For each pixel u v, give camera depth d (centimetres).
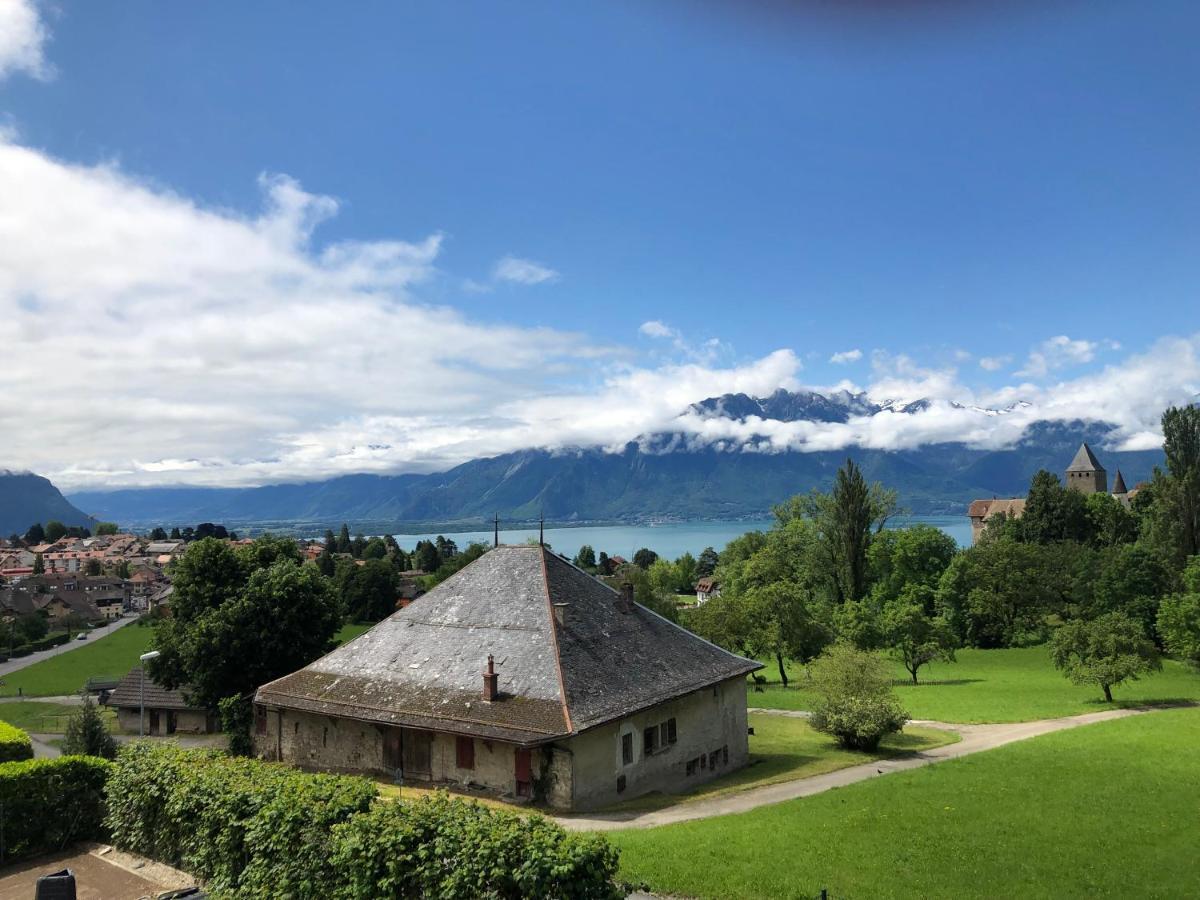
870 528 12412
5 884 2169
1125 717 5381
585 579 4478
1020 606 11469
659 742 3766
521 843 1546
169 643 6097
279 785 1939
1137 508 14262
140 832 2270
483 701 3462
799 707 6931
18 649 14350
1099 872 2205
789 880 2116
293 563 6191
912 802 2995
